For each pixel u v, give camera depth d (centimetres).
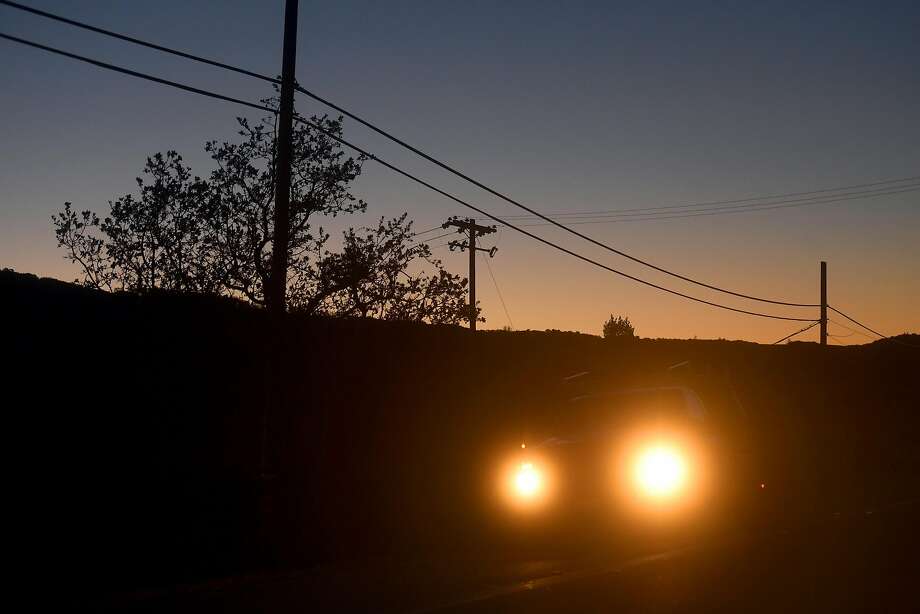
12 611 887
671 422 1316
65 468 1528
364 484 1703
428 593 921
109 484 1500
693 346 4875
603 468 1245
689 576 980
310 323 1872
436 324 2039
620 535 1272
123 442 1673
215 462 1775
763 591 906
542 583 947
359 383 2041
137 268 1820
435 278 2005
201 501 1471
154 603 916
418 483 1756
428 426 2166
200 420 1797
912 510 1548
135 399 1733
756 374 4456
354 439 1983
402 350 2144
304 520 1394
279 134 1577
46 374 1669
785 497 1537
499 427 2222
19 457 1512
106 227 1806
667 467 1261
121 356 1744
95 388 1700
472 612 822
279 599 916
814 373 4797
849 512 1527
